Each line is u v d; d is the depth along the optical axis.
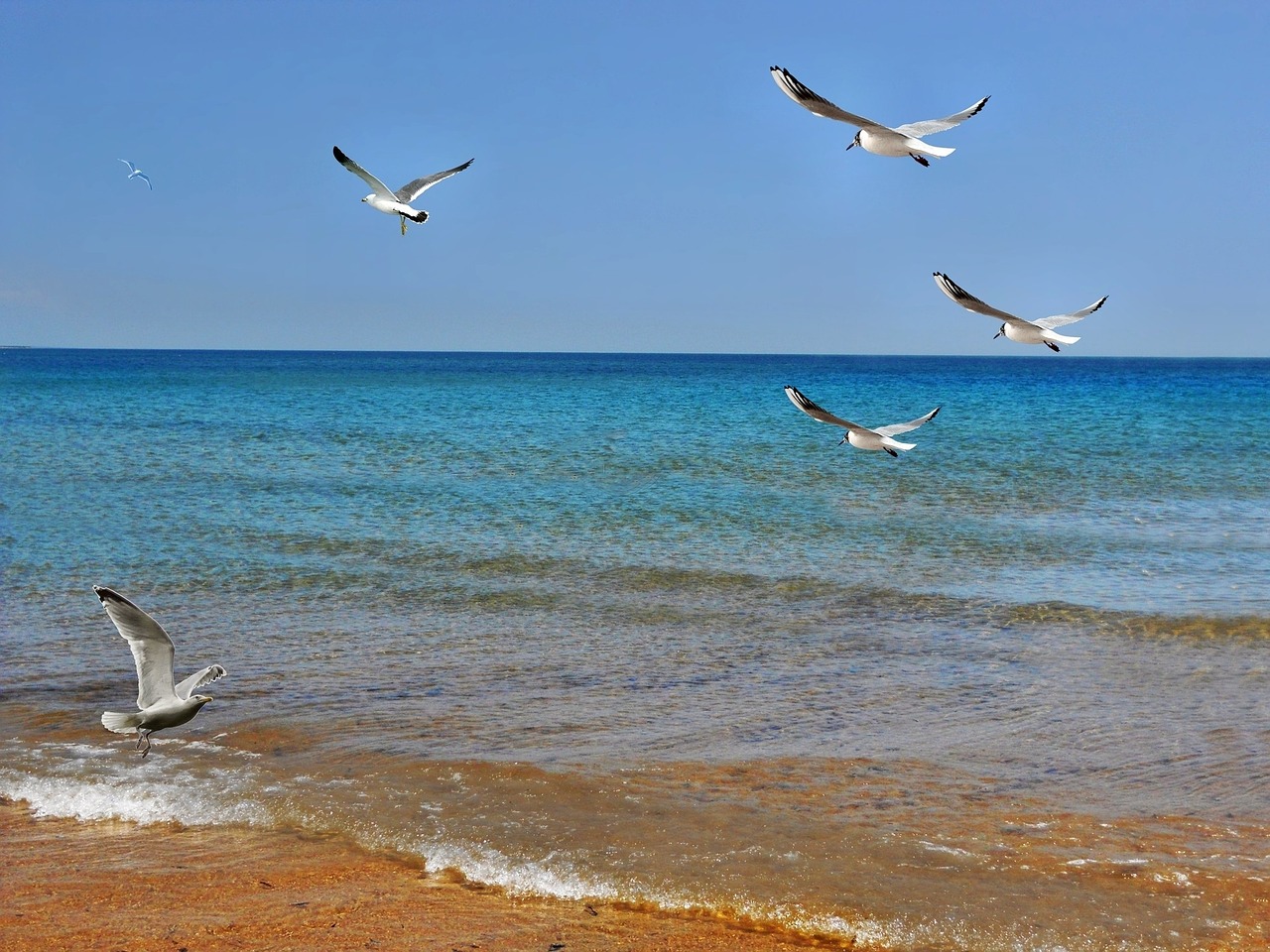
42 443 38.78
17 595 17.30
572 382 101.31
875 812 9.34
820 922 7.65
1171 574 18.64
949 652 14.31
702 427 45.03
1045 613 16.14
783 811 9.37
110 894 8.06
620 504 25.92
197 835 9.05
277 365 178.88
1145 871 8.28
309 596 17.34
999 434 42.12
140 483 29.25
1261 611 15.93
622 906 7.94
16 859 8.62
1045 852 8.61
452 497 26.91
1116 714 11.79
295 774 10.20
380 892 8.14
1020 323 9.15
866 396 75.19
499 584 18.11
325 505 25.78
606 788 9.83
